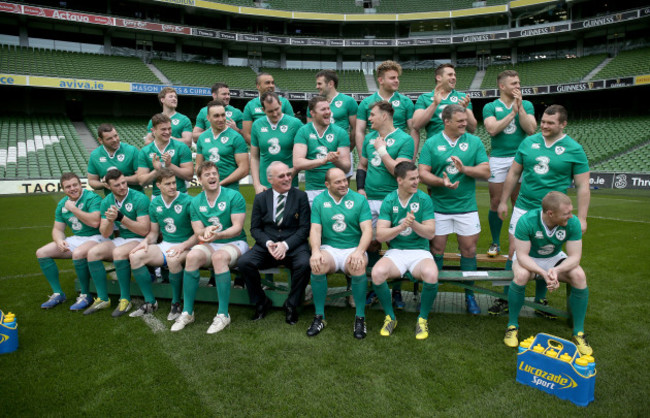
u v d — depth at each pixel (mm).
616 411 2254
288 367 2756
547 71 24484
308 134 4020
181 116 5441
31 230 7867
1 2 18672
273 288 4035
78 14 20469
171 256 3592
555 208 2842
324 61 28922
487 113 4559
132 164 4770
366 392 2455
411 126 4504
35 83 18547
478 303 3994
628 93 22609
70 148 18844
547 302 3811
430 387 2500
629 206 10359
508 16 25797
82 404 2385
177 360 2871
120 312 3729
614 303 3775
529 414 2238
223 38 24375
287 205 3699
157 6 24812
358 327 3248
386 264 3314
